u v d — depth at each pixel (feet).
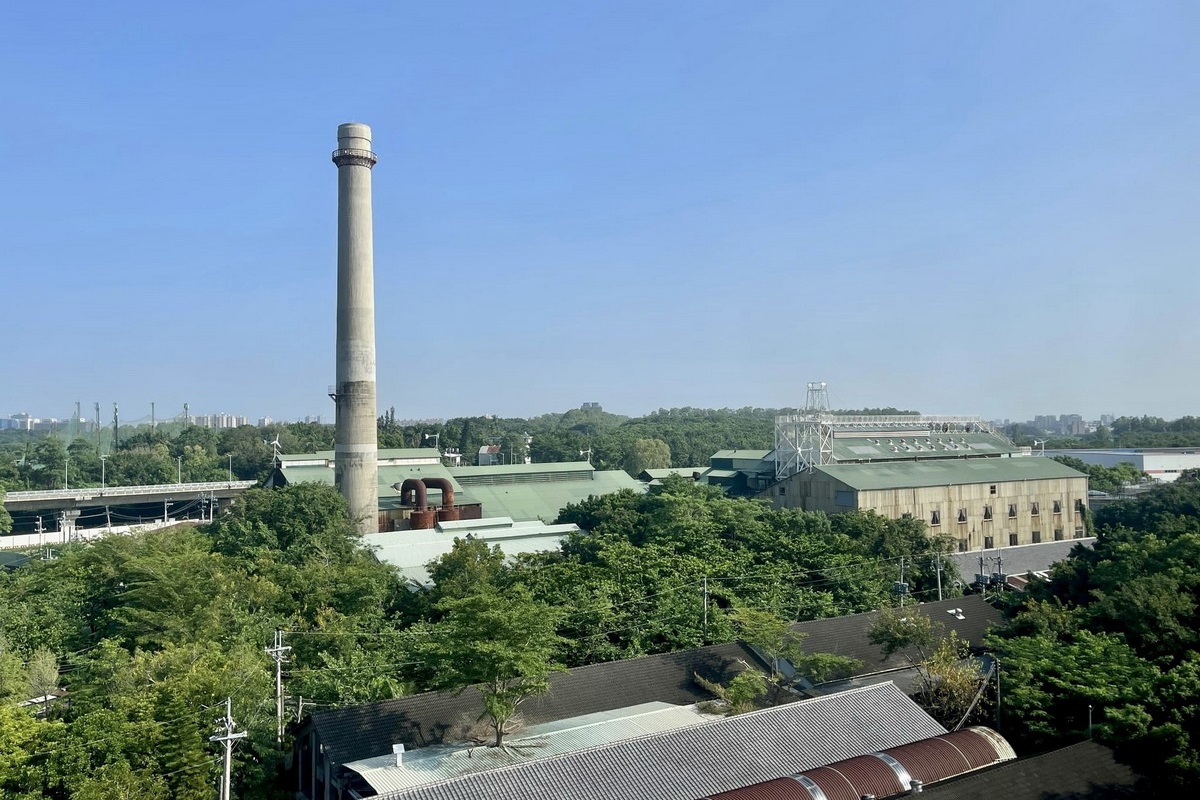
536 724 133.59
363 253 301.02
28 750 111.96
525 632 124.06
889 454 368.68
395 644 164.55
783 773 107.55
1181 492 287.89
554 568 202.08
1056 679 125.39
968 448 395.55
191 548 225.56
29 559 300.61
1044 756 109.09
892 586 216.74
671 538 242.17
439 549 264.31
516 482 392.88
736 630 174.60
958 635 184.24
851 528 259.80
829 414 353.51
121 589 192.85
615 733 126.93
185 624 163.53
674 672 154.51
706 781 103.81
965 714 134.00
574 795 97.96
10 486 524.11
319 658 159.12
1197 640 134.00
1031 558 296.30
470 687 138.31
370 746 121.90
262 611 181.16
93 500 473.67
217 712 125.70
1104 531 211.82
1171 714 113.80
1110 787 105.60
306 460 375.04
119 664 139.64
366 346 301.84
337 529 251.19
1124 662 125.49
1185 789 106.32
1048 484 362.53
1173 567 154.92
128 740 113.80
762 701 151.64
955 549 331.77
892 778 102.94
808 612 195.83
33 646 169.37
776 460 360.28
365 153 300.61
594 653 169.68
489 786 97.30
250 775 125.59
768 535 246.68
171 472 646.33
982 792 100.17
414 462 395.96
